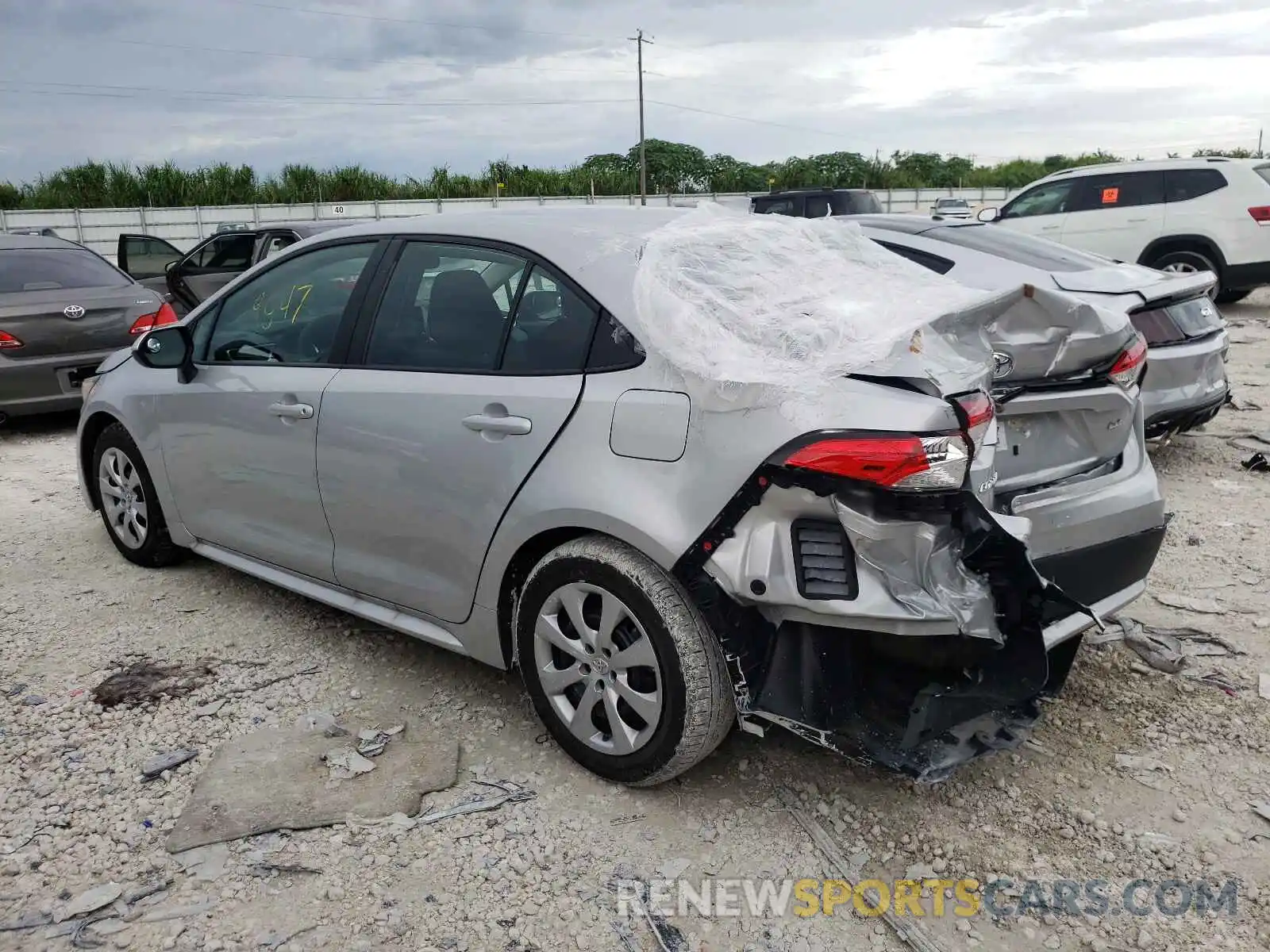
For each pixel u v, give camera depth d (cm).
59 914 242
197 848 266
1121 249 1190
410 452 318
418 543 325
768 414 244
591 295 288
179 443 413
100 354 780
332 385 345
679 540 256
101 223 3075
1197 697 344
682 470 258
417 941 235
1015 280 538
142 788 293
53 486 629
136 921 241
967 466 241
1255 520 521
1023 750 314
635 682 281
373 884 254
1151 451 656
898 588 242
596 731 292
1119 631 388
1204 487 580
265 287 393
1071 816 283
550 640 295
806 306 272
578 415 279
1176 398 552
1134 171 1183
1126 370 329
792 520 245
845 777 299
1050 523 312
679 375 262
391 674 363
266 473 373
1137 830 276
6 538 519
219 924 240
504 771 302
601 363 281
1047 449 324
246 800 285
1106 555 324
